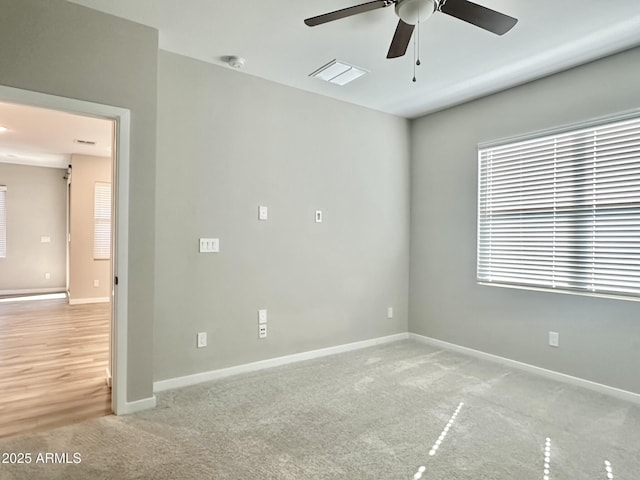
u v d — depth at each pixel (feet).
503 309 11.87
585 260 10.03
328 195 12.69
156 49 8.48
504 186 11.91
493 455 6.81
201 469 6.31
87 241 21.33
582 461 6.64
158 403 8.79
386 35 8.72
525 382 10.30
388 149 14.33
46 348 13.10
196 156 10.02
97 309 19.56
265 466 6.41
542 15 7.82
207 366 10.28
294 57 9.83
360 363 11.84
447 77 10.94
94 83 7.77
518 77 10.91
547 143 10.85
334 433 7.52
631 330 9.20
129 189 8.20
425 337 14.37
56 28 7.38
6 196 23.86
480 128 12.56
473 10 6.14
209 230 10.27
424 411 8.52
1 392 9.42
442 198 13.78
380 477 6.14
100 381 10.18
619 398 9.30
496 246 12.12
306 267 12.21
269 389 9.70
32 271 24.71
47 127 15.46
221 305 10.51
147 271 8.46
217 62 10.15
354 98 12.75
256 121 11.05
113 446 6.97
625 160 9.31
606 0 7.32
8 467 6.31
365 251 13.71
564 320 10.43
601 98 9.68
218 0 7.45
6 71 6.95
